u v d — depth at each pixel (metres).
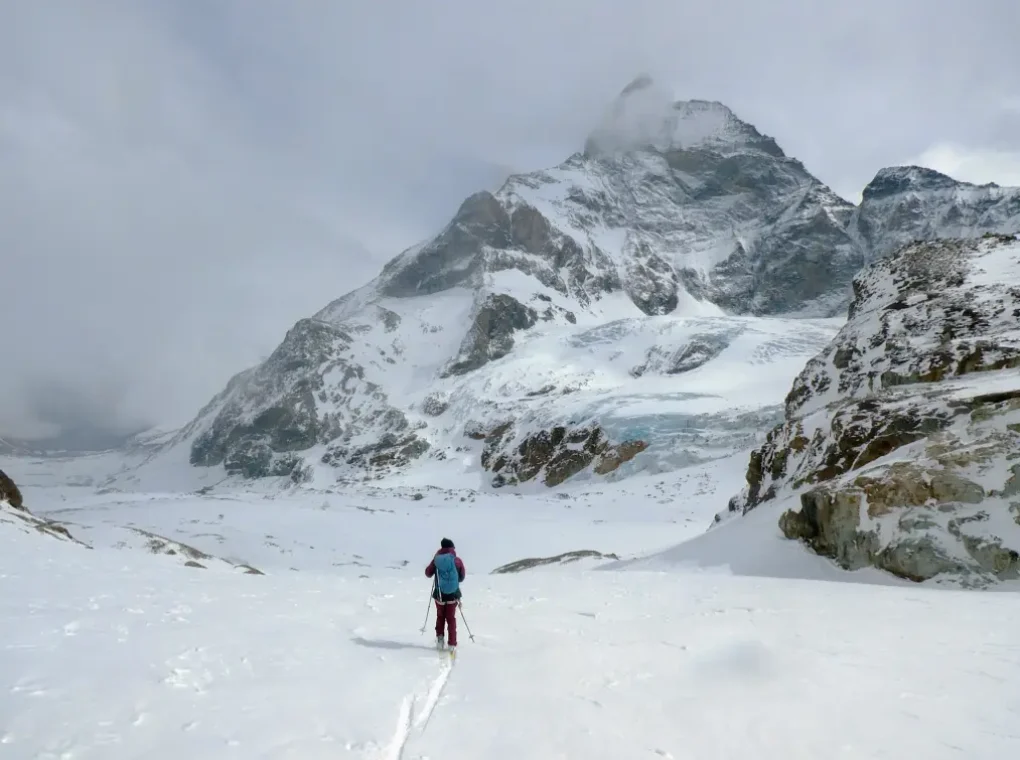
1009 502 18.88
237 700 6.65
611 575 21.53
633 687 7.84
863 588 17.20
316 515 62.94
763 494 32.69
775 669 8.49
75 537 33.50
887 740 6.15
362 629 10.85
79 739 5.39
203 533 52.38
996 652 9.45
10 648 7.79
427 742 5.92
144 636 8.91
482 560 50.72
